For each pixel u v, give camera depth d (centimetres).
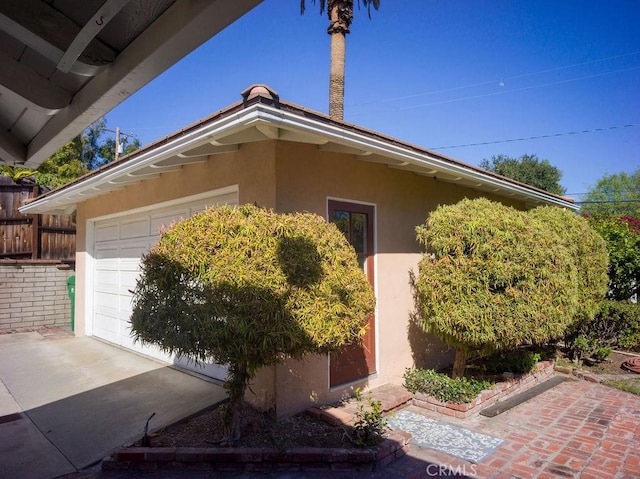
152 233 700
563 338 786
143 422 445
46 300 1050
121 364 662
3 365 679
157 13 163
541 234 538
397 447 397
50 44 170
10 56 199
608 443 431
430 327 542
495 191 802
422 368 659
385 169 620
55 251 1141
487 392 533
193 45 165
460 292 497
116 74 188
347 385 530
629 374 704
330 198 529
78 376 611
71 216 1145
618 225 1007
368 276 584
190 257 352
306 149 498
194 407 475
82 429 436
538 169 2908
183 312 341
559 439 440
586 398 582
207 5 145
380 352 587
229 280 336
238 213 382
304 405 475
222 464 366
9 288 1001
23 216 1091
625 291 959
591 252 729
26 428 443
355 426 415
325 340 354
